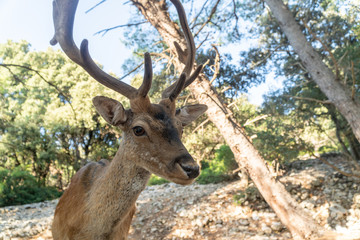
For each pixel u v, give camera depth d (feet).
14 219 29.48
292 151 30.99
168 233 22.94
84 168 9.31
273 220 22.90
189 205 27.78
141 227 24.73
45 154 66.33
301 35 25.68
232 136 17.29
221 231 22.26
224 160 37.22
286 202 16.76
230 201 27.66
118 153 7.39
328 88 23.82
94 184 7.97
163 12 17.35
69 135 72.43
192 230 22.79
